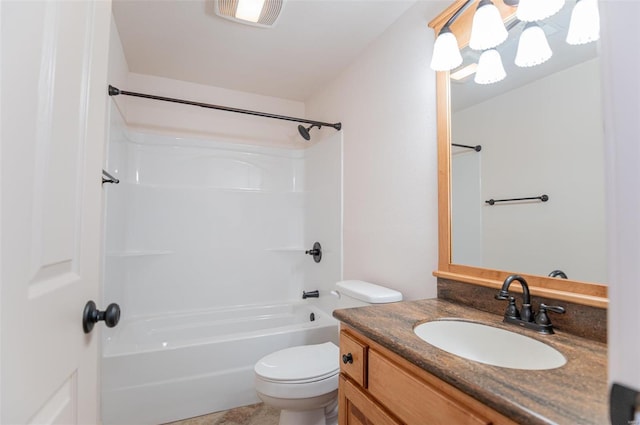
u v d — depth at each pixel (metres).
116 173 1.96
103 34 0.77
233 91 2.82
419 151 1.57
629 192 0.29
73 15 0.60
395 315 1.09
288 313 2.84
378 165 1.89
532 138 1.08
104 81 0.78
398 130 1.72
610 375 0.30
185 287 2.61
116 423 1.65
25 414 0.44
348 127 2.26
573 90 0.98
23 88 0.43
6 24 0.39
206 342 1.87
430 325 1.04
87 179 0.68
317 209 2.71
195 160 2.69
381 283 1.82
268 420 1.81
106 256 1.73
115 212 1.97
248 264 2.84
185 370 1.81
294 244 3.01
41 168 0.49
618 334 0.29
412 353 0.76
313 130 2.87
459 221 1.33
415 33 1.62
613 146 0.30
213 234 2.72
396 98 1.75
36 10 0.46
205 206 2.70
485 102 1.24
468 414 0.63
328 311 2.46
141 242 2.47
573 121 0.97
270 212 2.94
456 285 1.30
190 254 2.63
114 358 1.67
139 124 2.51
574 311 0.91
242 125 2.86
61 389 0.56
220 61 2.29
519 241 1.11
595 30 0.93
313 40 1.98
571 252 0.96
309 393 1.42
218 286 2.72
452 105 1.38
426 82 1.54
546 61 1.05
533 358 0.87
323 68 2.36
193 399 1.82
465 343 1.03
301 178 3.06
